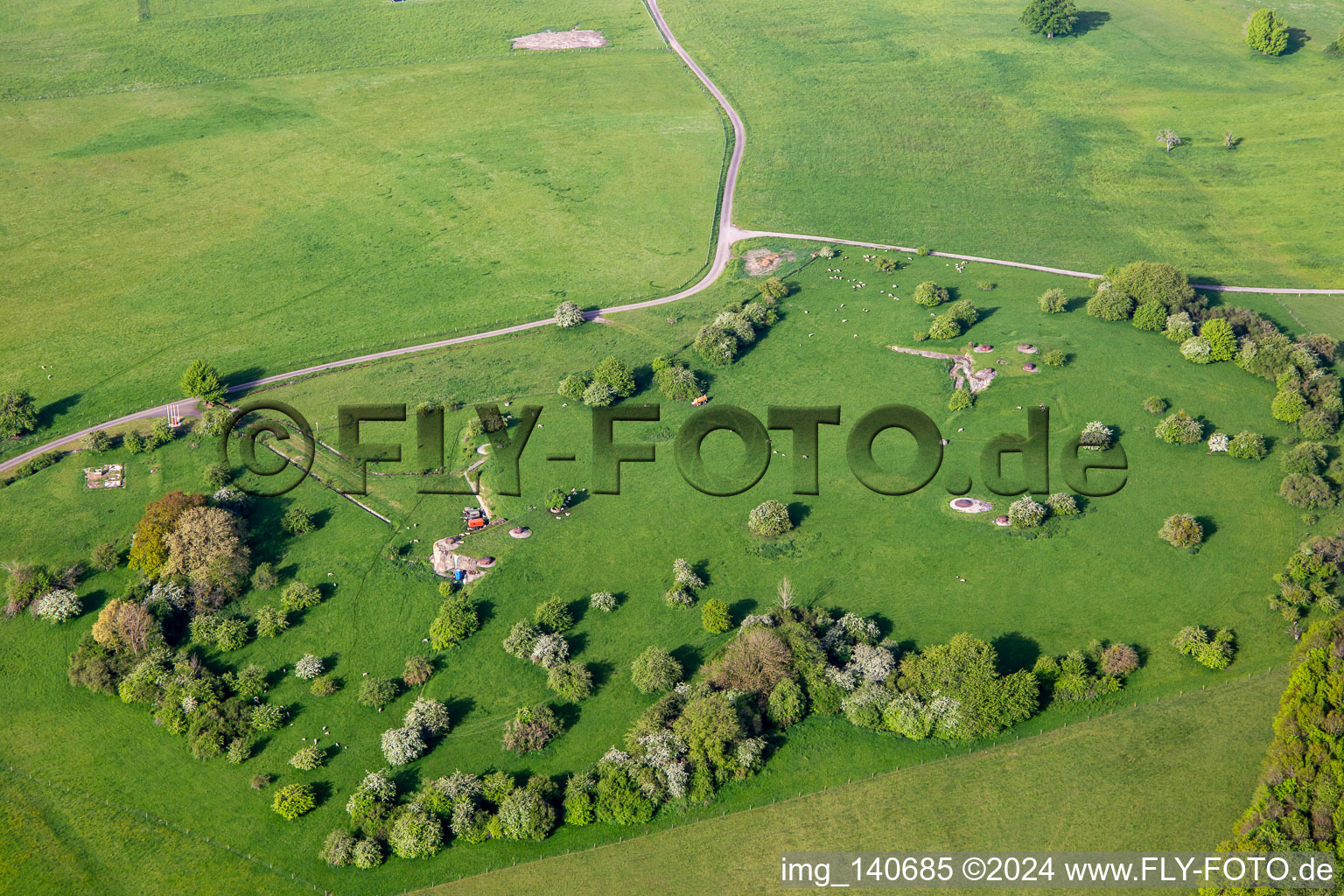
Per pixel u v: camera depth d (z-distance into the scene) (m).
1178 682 145.50
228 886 127.38
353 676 152.50
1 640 160.25
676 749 137.00
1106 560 166.00
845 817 131.62
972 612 158.38
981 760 137.25
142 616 155.50
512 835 129.75
